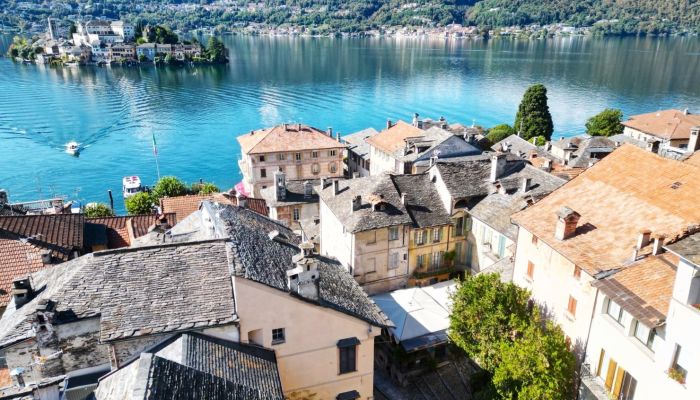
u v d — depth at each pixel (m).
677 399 25.23
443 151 83.06
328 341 27.95
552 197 40.16
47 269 29.70
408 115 167.38
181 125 157.88
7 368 23.42
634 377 28.53
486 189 54.38
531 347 30.33
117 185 115.31
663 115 121.12
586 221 36.22
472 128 120.56
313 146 99.69
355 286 33.62
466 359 42.75
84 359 23.47
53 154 130.75
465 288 36.62
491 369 34.16
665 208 33.69
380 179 55.19
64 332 22.84
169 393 18.22
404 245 52.50
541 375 29.70
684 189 34.41
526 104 131.50
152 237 34.44
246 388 21.66
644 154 38.91
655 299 27.47
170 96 193.25
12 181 113.38
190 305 24.67
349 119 164.38
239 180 120.81
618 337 29.69
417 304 44.88
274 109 175.88
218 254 27.17
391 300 45.41
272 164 98.00
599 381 31.59
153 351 22.70
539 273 38.03
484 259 51.75
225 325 24.58
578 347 33.91
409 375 42.25
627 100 179.88
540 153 97.19
